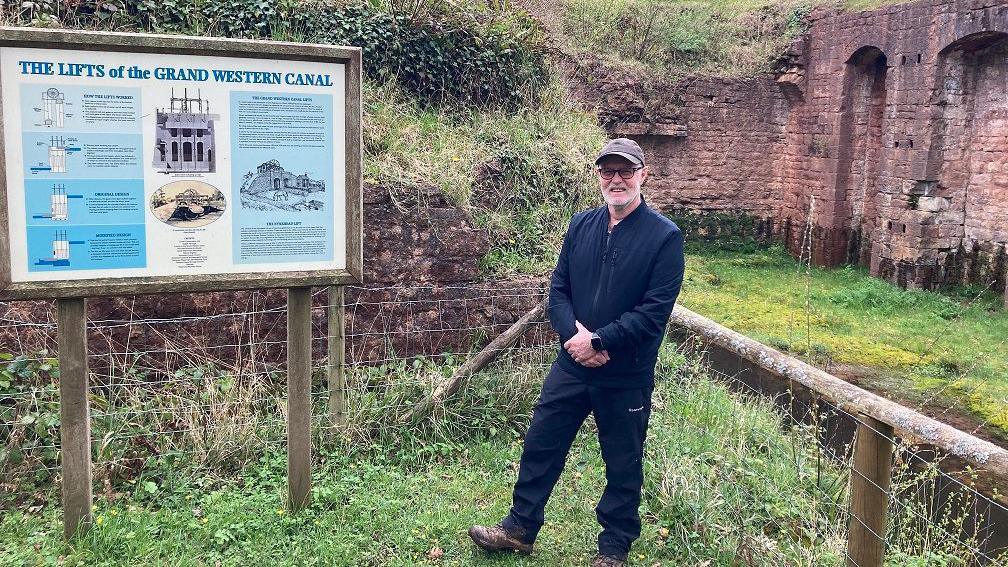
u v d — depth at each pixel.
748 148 14.95
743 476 3.90
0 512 3.23
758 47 14.85
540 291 5.34
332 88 3.04
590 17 14.36
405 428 4.10
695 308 10.27
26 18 5.48
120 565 2.86
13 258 2.67
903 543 3.69
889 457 2.64
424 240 5.09
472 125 6.92
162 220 2.86
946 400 7.04
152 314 4.40
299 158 3.03
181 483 3.46
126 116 2.75
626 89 13.92
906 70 11.91
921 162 11.68
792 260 14.52
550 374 3.06
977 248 11.41
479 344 5.17
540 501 3.03
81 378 2.87
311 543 3.06
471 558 3.07
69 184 2.71
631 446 2.93
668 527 3.40
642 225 2.85
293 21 6.56
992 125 11.12
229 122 2.90
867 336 9.21
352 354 4.86
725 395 5.05
